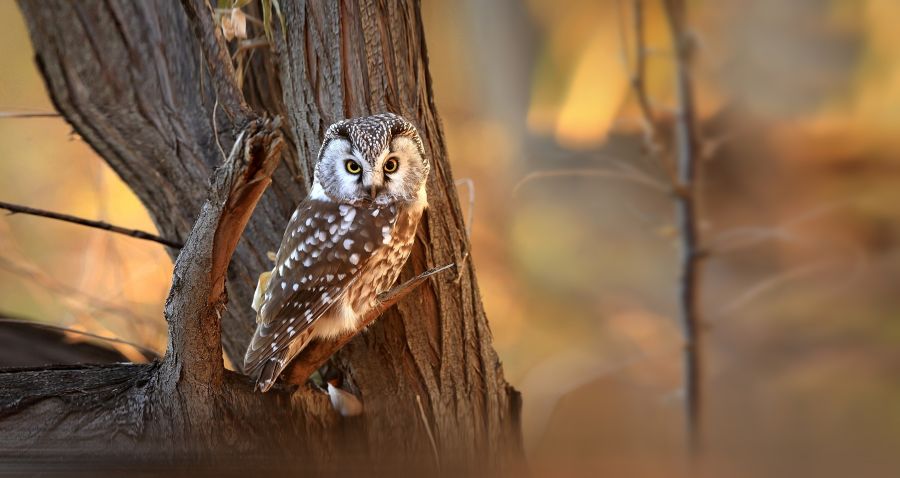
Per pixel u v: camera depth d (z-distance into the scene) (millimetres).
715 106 18578
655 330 17078
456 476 7066
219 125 7316
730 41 18797
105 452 6215
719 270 17141
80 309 10016
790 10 18625
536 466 7555
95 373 6562
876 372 14906
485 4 23188
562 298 19125
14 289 13602
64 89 7496
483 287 19719
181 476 6230
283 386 6688
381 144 6422
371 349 7055
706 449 8398
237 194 5496
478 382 7238
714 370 15359
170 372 6207
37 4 7348
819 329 16281
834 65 18688
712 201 17875
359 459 6859
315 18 6570
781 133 18266
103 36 7371
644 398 13867
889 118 18547
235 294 7562
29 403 6277
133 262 11922
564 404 13758
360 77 6586
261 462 6406
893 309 16484
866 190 18031
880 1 18594
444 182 6984
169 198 7570
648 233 18766
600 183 19875
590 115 20828
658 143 9164
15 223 14711
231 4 6688
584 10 21594
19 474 6141
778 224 17609
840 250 17469
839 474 6832
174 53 7363
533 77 22609
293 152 7246
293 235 6699
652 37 16938
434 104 7121
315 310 6570
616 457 7328
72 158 14641
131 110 7457
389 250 6664
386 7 6621
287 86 6816
